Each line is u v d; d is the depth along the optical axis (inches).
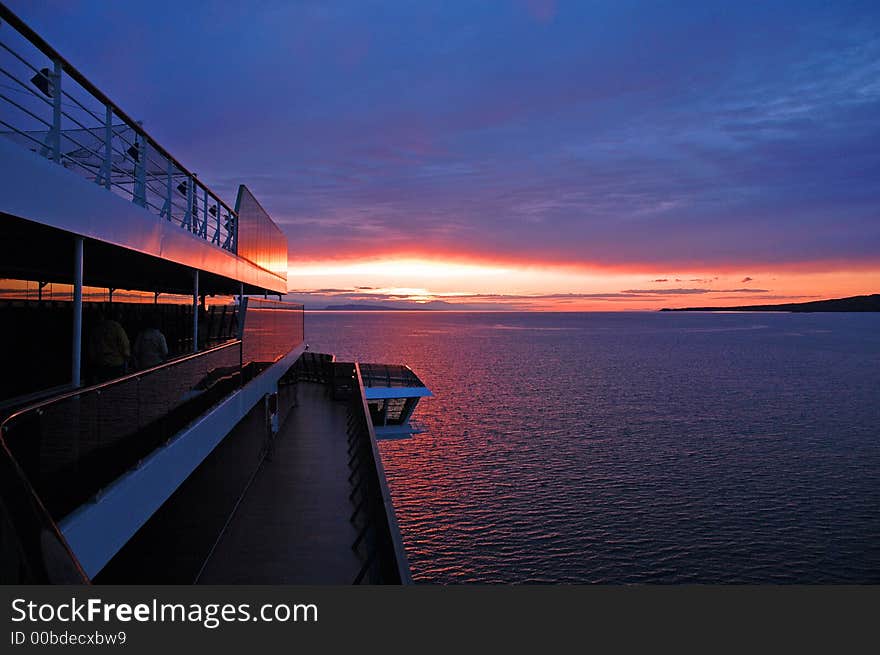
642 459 1734.7
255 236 538.9
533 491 1425.9
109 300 494.3
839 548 1127.6
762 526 1227.9
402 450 1814.7
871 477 1573.6
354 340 7819.9
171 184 305.0
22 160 144.6
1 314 246.7
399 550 264.8
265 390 525.7
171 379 223.0
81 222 180.1
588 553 1091.9
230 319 575.5
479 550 1101.1
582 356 5506.9
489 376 3801.7
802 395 3063.5
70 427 141.6
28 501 89.7
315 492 476.1
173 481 217.8
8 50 151.4
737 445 1925.4
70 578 84.9
